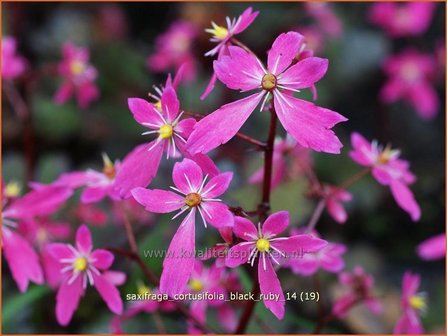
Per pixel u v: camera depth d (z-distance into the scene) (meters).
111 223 0.23
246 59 0.12
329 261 0.16
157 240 0.20
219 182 0.11
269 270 0.12
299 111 0.11
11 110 0.29
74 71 0.22
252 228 0.12
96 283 0.14
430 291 0.26
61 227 0.18
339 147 0.11
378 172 0.15
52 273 0.16
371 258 0.27
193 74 0.28
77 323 0.22
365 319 0.22
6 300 0.22
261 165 0.24
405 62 0.30
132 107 0.12
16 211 0.15
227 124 0.11
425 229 0.30
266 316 0.17
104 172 0.15
